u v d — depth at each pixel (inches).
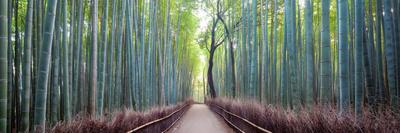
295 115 222.7
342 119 160.6
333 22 629.9
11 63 244.1
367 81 276.7
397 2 291.1
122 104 428.1
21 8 413.7
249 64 580.4
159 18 611.5
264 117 263.0
